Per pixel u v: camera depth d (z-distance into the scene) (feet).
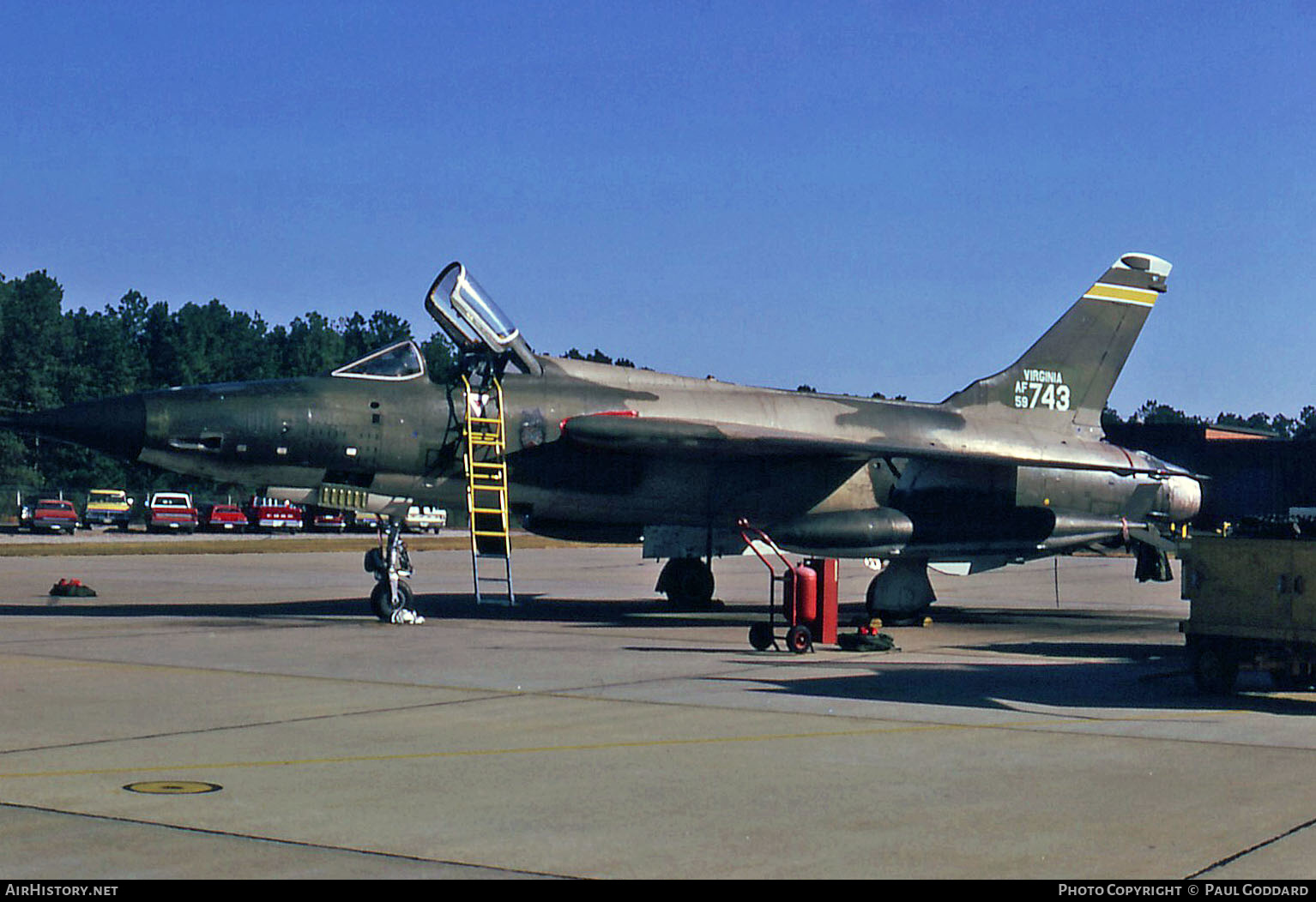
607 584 105.60
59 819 23.84
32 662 46.80
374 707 37.35
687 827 23.85
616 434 64.75
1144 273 84.84
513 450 65.87
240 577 104.83
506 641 56.29
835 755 30.78
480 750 30.99
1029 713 37.81
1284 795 26.89
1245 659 41.86
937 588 110.63
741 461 70.18
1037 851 22.36
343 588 92.17
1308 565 39.55
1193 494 84.38
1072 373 82.79
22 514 203.92
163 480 331.16
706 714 36.81
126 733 32.71
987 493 75.56
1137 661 53.21
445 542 196.34
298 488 63.31
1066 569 146.00
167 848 21.98
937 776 28.50
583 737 32.89
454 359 67.56
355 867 21.04
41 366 368.07
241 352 493.36
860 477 72.69
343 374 64.34
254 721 34.76
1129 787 27.55
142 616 66.08
